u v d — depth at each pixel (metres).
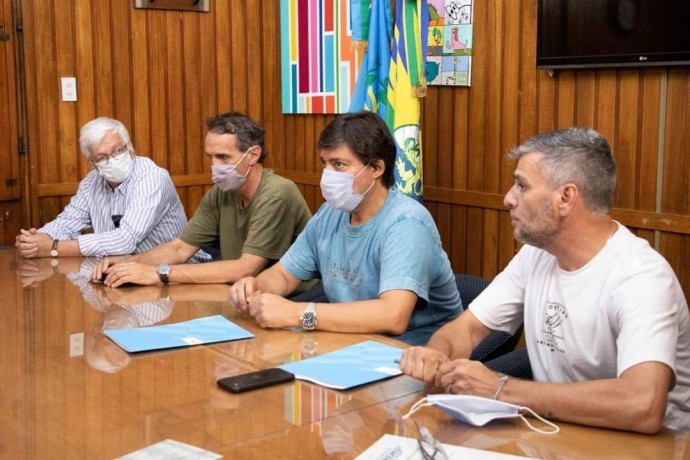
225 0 4.84
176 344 1.93
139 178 3.29
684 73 3.24
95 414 1.48
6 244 4.27
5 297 2.44
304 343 1.95
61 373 1.73
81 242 3.12
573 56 3.53
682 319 1.67
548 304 1.79
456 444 1.37
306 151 4.98
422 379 1.66
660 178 3.37
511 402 1.51
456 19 4.02
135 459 1.28
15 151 4.25
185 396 1.58
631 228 3.47
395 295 2.07
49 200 4.38
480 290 2.45
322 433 1.40
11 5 4.16
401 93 3.71
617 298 1.62
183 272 2.65
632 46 3.32
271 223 2.83
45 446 1.34
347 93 4.61
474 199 4.05
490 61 3.93
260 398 1.58
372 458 1.29
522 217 1.70
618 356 1.57
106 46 4.46
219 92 4.89
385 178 2.23
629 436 1.42
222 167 2.81
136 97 4.59
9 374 1.72
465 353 1.91
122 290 2.55
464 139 4.09
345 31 4.57
